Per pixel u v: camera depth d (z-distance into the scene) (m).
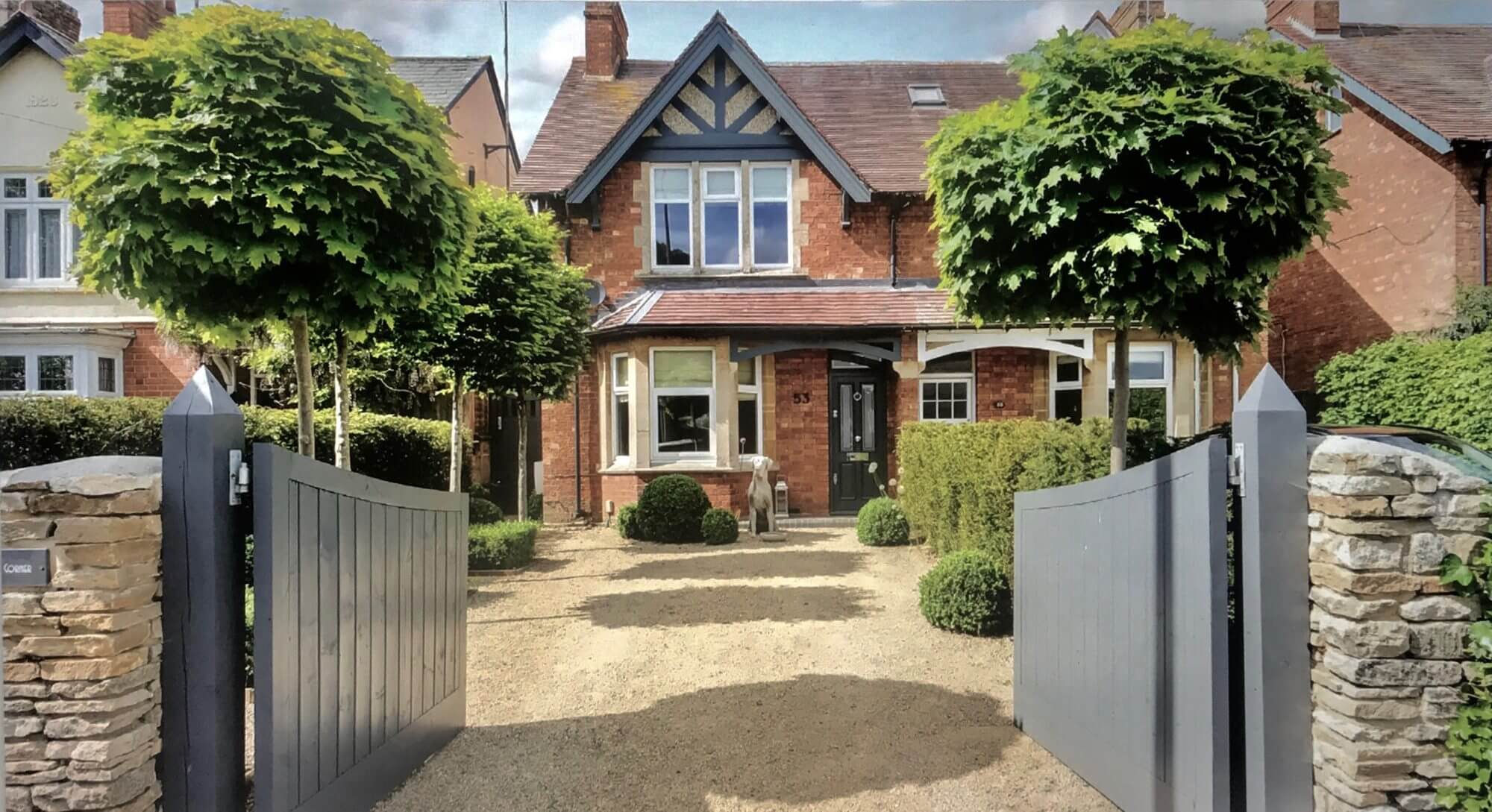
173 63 3.79
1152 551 3.05
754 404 12.09
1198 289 4.23
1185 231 3.88
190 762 2.46
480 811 3.37
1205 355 4.72
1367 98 11.80
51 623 2.23
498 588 7.61
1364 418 9.62
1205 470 2.65
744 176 12.52
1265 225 4.02
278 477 2.62
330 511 2.98
